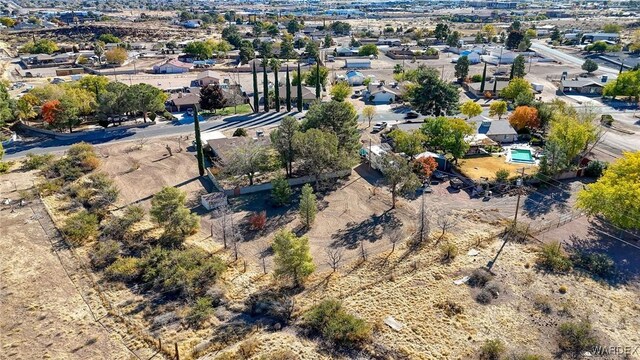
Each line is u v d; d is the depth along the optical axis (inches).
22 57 7017.7
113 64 6624.0
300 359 1429.6
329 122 2913.4
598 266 1872.5
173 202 2175.2
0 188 2687.0
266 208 2506.2
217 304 1720.0
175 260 1930.4
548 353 1453.0
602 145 3331.7
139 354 1472.7
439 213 2381.9
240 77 5954.7
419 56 7303.2
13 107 3892.7
